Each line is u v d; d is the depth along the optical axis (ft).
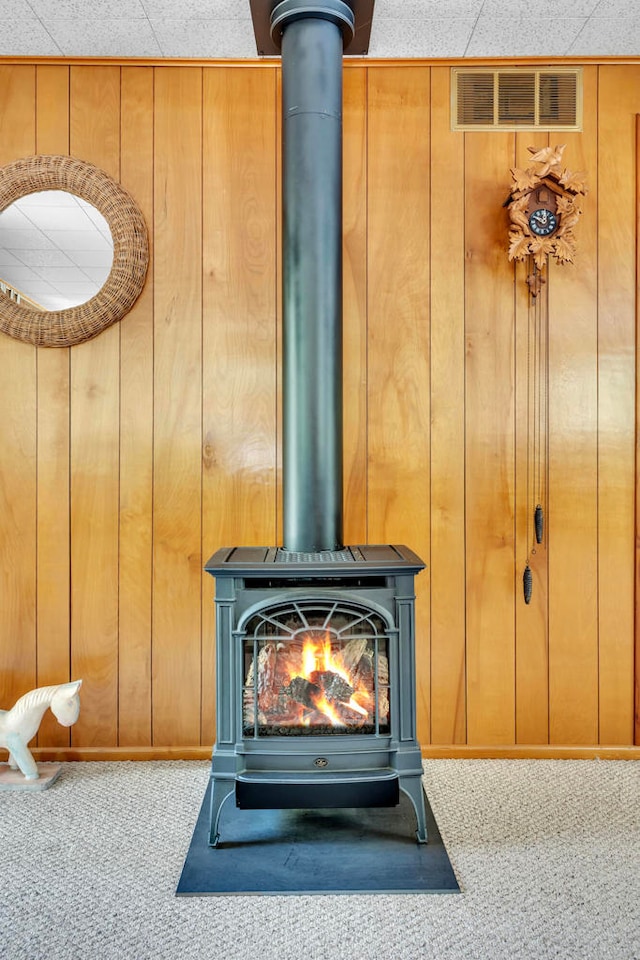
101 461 7.13
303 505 5.95
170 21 6.33
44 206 7.07
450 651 7.11
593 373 7.07
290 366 5.94
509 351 7.07
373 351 7.13
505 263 7.13
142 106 7.05
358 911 4.72
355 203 7.10
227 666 5.41
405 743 5.42
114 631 7.14
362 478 7.14
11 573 7.14
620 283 7.14
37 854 5.39
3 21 6.36
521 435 7.09
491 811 6.04
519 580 7.11
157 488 7.14
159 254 7.09
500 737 7.13
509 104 7.11
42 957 4.28
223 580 5.39
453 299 7.13
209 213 7.09
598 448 7.10
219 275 7.11
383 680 5.49
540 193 6.89
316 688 5.49
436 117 7.08
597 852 5.41
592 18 6.32
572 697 7.13
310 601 5.38
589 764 6.99
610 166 7.11
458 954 4.33
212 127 7.06
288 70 5.88
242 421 7.13
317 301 5.85
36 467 7.14
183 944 4.41
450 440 7.11
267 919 4.64
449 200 7.11
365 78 7.06
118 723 7.14
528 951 4.36
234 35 6.58
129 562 7.13
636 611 7.13
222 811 6.05
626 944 4.43
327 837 5.59
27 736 6.53
